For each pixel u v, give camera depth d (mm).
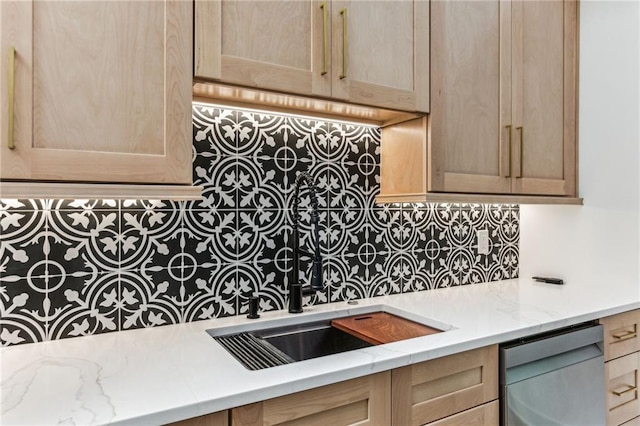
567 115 1981
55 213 1208
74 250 1231
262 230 1521
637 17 1849
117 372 969
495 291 1909
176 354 1090
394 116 1565
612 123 1934
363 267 1742
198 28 1085
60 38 933
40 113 908
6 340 1150
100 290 1265
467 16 1598
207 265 1426
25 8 893
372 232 1767
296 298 1506
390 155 1709
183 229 1385
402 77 1430
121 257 1294
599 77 1981
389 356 1056
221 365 1010
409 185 1596
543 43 1872
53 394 853
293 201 1578
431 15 1497
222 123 1443
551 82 1905
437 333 1292
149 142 1026
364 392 1023
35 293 1184
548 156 1886
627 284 1890
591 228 2014
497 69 1687
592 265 2012
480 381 1238
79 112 949
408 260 1870
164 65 1046
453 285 2018
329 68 1277
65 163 930
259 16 1174
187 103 1072
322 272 1484
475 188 1610
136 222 1314
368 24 1358
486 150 1648
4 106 870
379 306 1644
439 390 1157
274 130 1542
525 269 2275
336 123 1673
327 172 1652
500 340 1266
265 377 929
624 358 1637
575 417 1432
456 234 2031
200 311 1415
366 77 1354
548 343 1369
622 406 1618
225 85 1145
